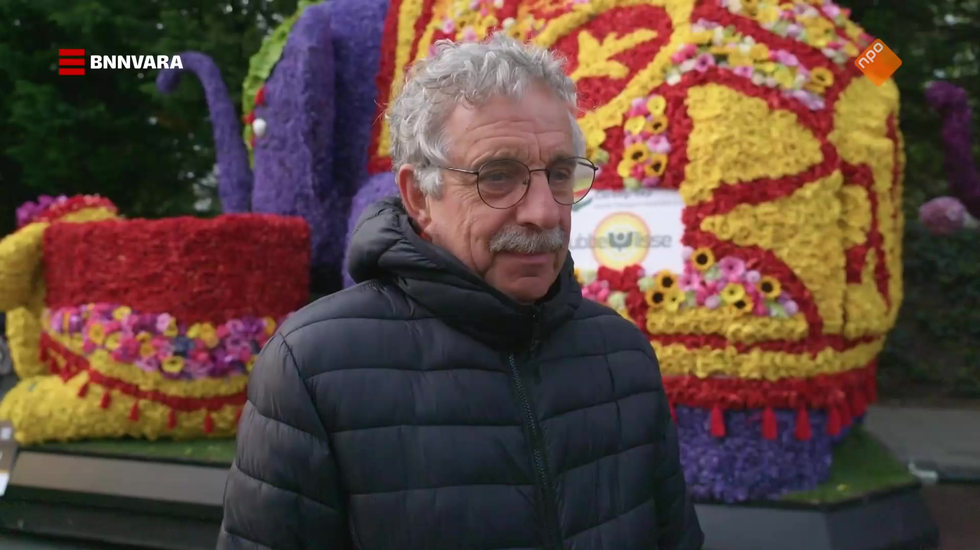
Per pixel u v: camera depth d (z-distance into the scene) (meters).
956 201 5.33
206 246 3.22
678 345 2.45
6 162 6.96
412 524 1.12
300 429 1.13
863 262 2.49
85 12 6.28
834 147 2.45
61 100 6.47
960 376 6.38
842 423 2.53
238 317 3.28
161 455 3.00
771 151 2.41
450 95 1.17
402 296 1.26
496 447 1.17
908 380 6.59
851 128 2.54
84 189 7.00
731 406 2.44
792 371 2.40
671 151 2.48
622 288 2.51
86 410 3.17
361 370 1.16
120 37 6.65
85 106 6.82
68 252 3.30
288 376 1.15
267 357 1.19
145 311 3.21
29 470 3.08
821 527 2.37
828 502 2.40
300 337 1.18
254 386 1.19
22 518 3.09
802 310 2.38
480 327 1.22
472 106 1.16
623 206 2.54
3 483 3.09
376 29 3.83
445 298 1.20
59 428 3.16
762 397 2.41
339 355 1.16
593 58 2.76
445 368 1.20
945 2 6.20
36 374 3.50
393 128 1.28
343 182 3.83
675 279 2.44
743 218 2.39
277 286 3.38
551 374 1.27
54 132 6.40
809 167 2.42
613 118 2.59
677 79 2.53
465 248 1.21
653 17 2.71
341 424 1.14
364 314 1.21
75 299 3.28
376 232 1.26
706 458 2.47
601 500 1.24
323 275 3.92
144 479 2.93
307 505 1.12
